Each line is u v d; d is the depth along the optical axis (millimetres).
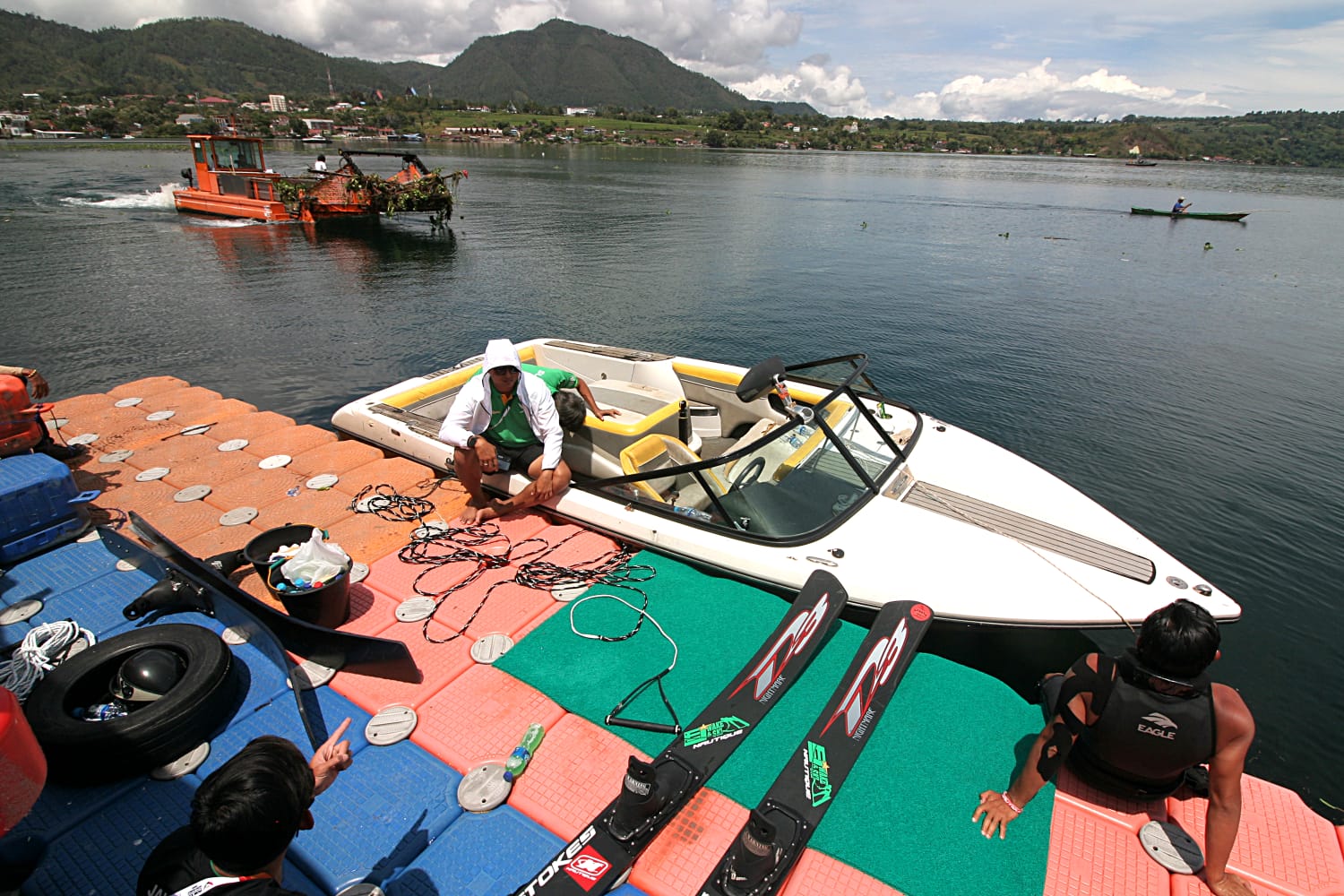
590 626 3580
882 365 11031
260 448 5723
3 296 13805
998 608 3584
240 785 1601
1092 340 12641
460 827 2553
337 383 9609
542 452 4762
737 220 29141
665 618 3637
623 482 4453
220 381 9562
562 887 2262
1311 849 2504
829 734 2818
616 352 6699
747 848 2191
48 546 4297
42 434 5266
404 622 3672
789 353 11578
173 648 3158
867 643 3225
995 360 11344
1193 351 11953
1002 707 3096
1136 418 9023
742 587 3879
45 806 2637
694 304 14750
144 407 6633
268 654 3400
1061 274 19047
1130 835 2547
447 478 5297
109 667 3088
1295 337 13008
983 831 2512
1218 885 2309
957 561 3873
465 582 4004
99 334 11461
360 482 5180
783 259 20344
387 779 2748
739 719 2930
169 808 2633
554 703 3117
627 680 3223
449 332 12195
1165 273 19375
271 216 25203
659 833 2484
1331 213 40688
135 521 3887
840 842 2457
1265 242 26781
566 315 13586
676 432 5145
